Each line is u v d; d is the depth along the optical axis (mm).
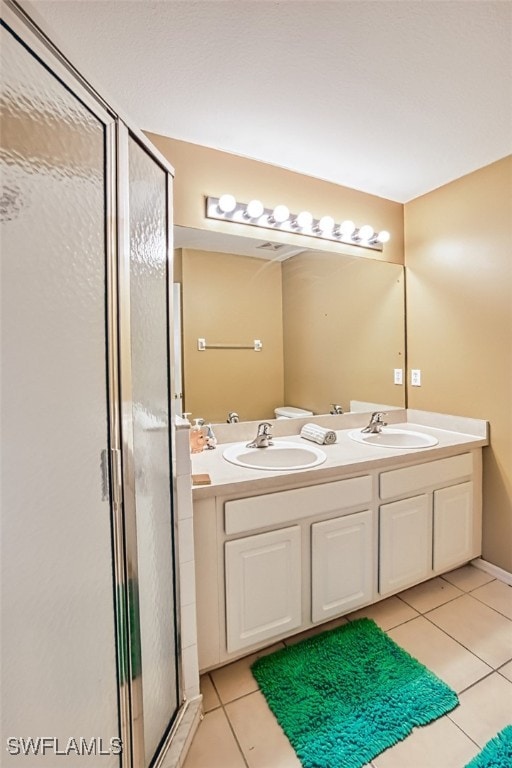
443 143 1754
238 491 1348
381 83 1361
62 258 763
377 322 2363
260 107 1493
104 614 882
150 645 1063
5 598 682
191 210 1753
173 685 1190
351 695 1295
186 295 1800
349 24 1109
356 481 1607
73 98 770
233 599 1360
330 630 1638
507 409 1920
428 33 1144
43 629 750
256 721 1228
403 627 1647
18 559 701
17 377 691
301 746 1131
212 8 1054
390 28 1125
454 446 1892
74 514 807
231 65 1268
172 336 1227
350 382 2285
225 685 1372
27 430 711
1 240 652
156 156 1124
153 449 1098
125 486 916
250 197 1886
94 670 857
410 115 1551
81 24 1094
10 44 636
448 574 2070
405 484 1748
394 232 2389
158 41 1164
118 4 1035
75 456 805
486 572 2068
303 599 1517
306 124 1606
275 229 1989
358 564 1635
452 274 2141
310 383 2156
